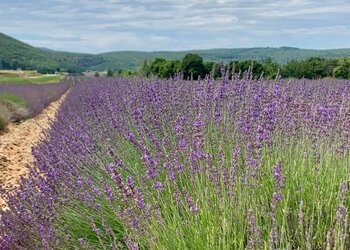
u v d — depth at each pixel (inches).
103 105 244.7
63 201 133.6
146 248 108.7
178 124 143.0
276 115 135.3
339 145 136.5
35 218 124.1
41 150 192.9
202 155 118.2
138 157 159.5
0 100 665.6
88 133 196.9
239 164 121.8
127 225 103.7
